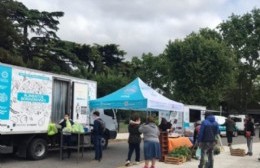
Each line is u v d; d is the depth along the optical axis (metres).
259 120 80.62
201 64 49.88
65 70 54.47
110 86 59.91
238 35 65.44
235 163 17.80
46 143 17.89
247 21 66.00
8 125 15.96
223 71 50.34
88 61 65.62
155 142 14.38
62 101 19.03
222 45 52.06
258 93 70.44
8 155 18.64
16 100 16.33
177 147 17.91
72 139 18.06
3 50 42.00
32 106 17.08
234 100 70.19
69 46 59.38
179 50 51.00
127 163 15.98
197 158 18.39
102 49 71.75
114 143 26.83
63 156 18.81
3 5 47.66
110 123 22.73
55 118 18.56
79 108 19.81
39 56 53.25
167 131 17.58
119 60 73.19
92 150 21.61
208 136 14.16
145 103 18.64
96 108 20.39
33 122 17.11
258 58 66.38
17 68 16.41
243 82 69.00
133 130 16.25
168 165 16.42
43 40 53.75
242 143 31.20
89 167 15.78
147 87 20.58
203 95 49.69
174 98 52.78
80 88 19.92
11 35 45.84
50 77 18.12
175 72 51.25
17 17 51.38
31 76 17.06
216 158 19.47
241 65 66.62
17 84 16.38
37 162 16.78
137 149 16.45
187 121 32.06
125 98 19.41
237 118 43.19
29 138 17.23
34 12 52.56
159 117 28.95
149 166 15.67
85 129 19.39
